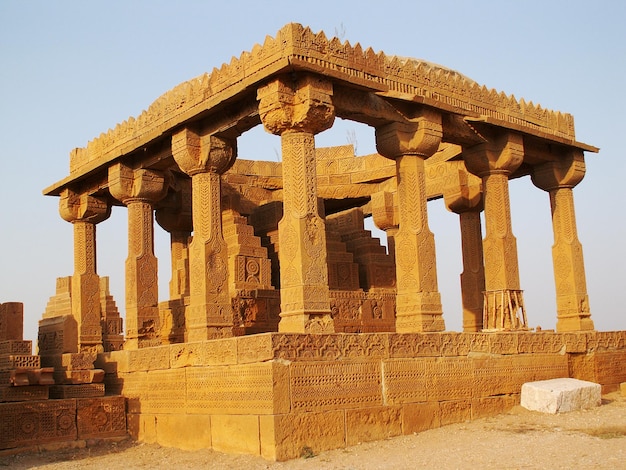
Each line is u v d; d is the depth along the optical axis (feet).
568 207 63.36
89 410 49.06
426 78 52.65
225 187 73.15
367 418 43.01
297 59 42.63
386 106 49.83
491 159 57.26
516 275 57.00
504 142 57.06
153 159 56.75
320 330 42.93
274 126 44.62
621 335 63.26
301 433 40.06
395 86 50.34
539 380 54.29
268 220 70.44
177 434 46.32
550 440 40.40
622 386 57.88
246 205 74.54
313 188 44.52
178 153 51.57
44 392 47.67
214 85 49.90
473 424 47.14
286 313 43.57
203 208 51.08
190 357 45.88
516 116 59.00
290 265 43.73
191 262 51.01
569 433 42.29
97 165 59.36
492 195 57.52
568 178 63.05
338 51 46.32
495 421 47.85
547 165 63.52
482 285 67.05
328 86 44.78
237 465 38.81
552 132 62.03
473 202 67.15
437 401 46.88
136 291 57.52
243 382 41.45
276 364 39.86
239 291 59.88
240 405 41.57
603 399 56.85
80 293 62.69
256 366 40.63
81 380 49.26
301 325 42.52
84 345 61.72
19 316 47.50
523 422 47.03
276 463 38.55
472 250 67.46
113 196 60.03
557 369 56.13
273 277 68.49
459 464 36.06
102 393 50.06
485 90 56.90
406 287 50.06
